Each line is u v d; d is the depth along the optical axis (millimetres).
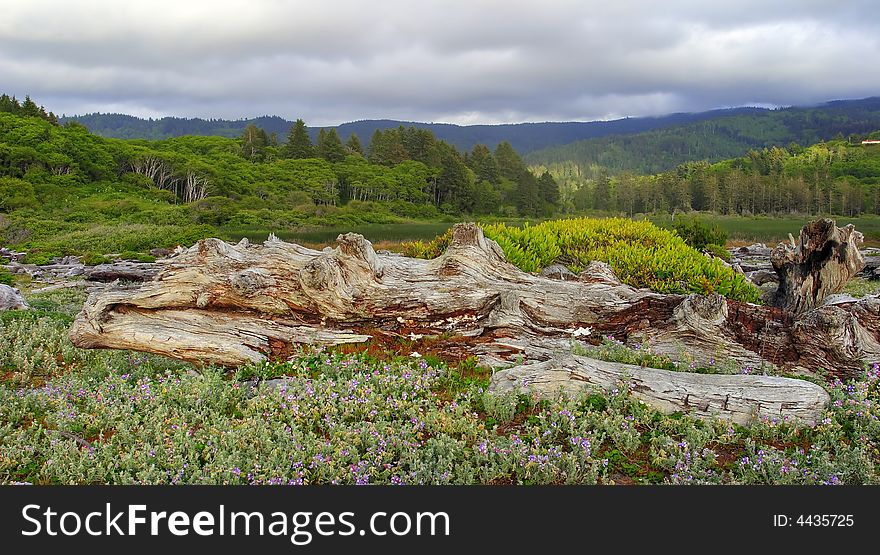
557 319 11188
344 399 8375
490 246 12656
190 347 10414
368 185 146500
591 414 7766
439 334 10953
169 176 134250
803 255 12281
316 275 10680
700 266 13648
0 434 7680
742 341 10078
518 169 193000
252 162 166625
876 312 10195
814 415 7723
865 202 138125
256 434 7539
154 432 7727
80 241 58000
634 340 10633
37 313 15047
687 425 7555
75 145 125250
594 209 174000
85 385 9453
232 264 11062
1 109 146375
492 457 6820
